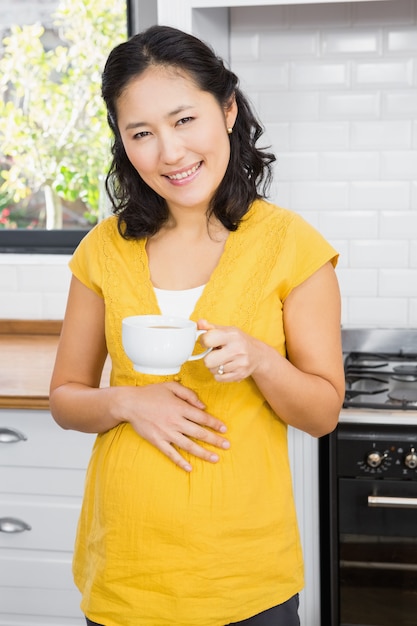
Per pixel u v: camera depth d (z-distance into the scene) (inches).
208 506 61.6
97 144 137.3
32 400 99.7
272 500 63.6
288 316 65.2
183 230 66.9
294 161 121.4
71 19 135.3
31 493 104.0
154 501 62.0
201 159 62.2
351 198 121.0
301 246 64.9
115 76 61.7
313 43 119.0
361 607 100.0
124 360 65.9
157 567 61.9
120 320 65.7
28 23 136.2
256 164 68.4
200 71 61.2
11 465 103.9
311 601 103.0
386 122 119.1
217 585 61.6
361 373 110.5
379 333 118.6
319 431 66.5
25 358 117.0
